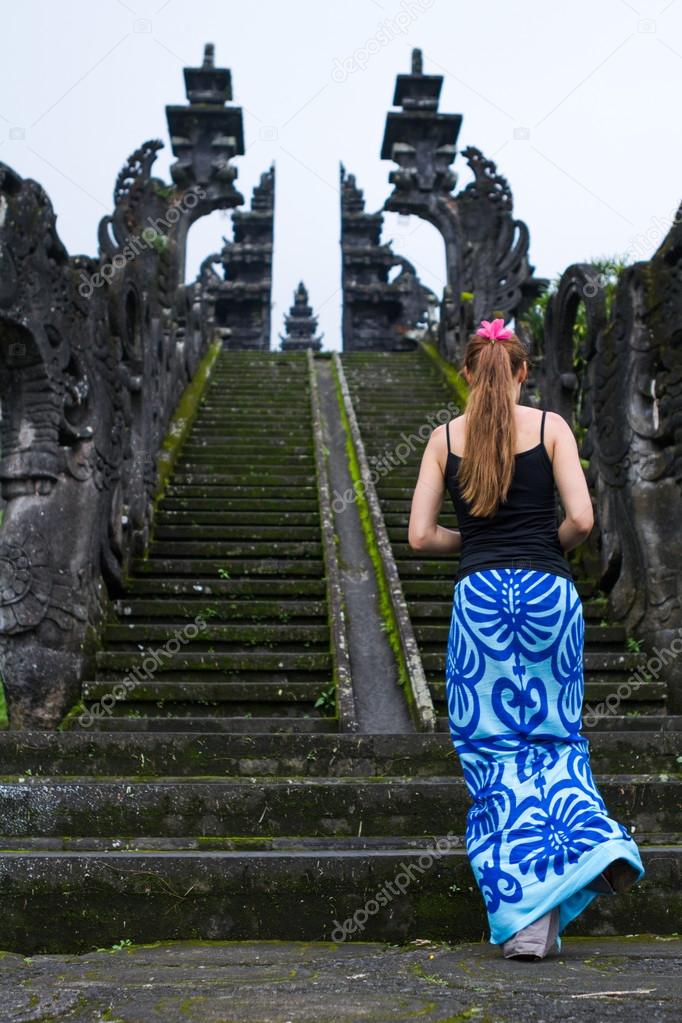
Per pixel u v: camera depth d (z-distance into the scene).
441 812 4.43
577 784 2.80
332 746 5.38
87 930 3.39
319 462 11.25
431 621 7.99
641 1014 1.90
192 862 3.44
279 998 2.12
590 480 8.44
